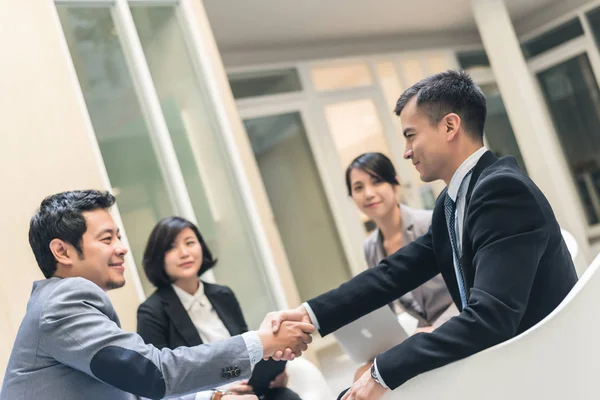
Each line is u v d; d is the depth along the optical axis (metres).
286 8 5.79
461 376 1.15
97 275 1.56
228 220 3.87
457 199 1.46
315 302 1.67
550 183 6.56
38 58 3.12
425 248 1.70
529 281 1.21
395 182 2.79
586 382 1.12
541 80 8.60
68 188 3.07
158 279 2.56
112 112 3.49
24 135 2.97
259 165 6.24
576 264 1.76
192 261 2.55
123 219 3.40
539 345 1.12
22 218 2.87
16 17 3.08
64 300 1.43
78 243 1.53
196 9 4.00
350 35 7.14
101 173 3.23
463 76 1.47
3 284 2.75
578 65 8.14
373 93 7.36
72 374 1.43
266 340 1.59
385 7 6.57
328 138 6.79
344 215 6.68
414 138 1.48
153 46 3.81
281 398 2.09
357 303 1.66
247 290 3.83
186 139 3.83
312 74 6.93
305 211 6.48
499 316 1.16
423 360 1.16
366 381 1.21
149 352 1.42
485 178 1.32
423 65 8.07
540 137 6.61
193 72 3.95
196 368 1.46
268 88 6.55
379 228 2.87
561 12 8.10
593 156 8.20
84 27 3.49
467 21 8.06
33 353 1.42
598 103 8.03
